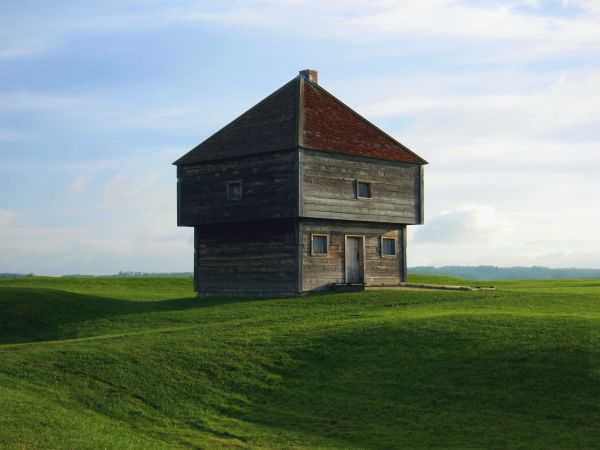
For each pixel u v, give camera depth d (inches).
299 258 1749.5
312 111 1876.2
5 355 1065.5
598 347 999.0
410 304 1524.4
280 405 958.4
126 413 913.5
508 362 986.7
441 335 1111.0
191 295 2164.1
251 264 1840.6
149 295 2151.8
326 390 990.4
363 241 1899.6
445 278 2955.2
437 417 880.3
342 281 1846.7
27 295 1689.2
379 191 1903.3
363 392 971.3
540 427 828.0
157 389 983.0
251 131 1882.4
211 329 1306.6
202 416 924.6
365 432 859.4
